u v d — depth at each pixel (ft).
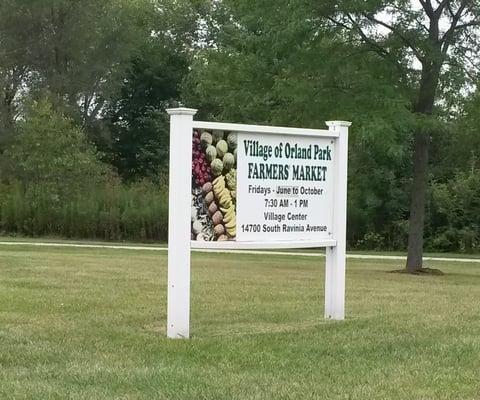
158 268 53.06
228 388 18.56
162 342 24.18
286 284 43.73
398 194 108.37
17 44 154.92
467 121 63.05
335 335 26.00
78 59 159.84
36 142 122.83
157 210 115.55
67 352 22.48
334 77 59.36
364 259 82.74
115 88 167.63
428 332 26.73
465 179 107.24
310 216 28.84
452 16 61.05
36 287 39.01
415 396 18.17
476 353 23.16
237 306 33.60
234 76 65.82
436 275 60.03
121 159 175.73
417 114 58.44
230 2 65.46
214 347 23.56
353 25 58.59
